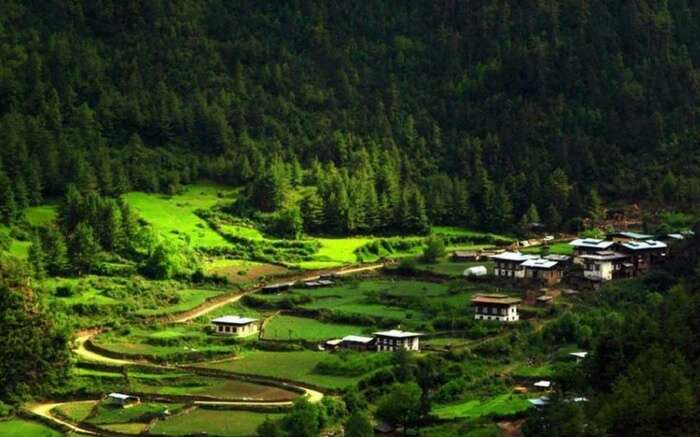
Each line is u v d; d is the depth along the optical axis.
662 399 196.75
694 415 195.88
